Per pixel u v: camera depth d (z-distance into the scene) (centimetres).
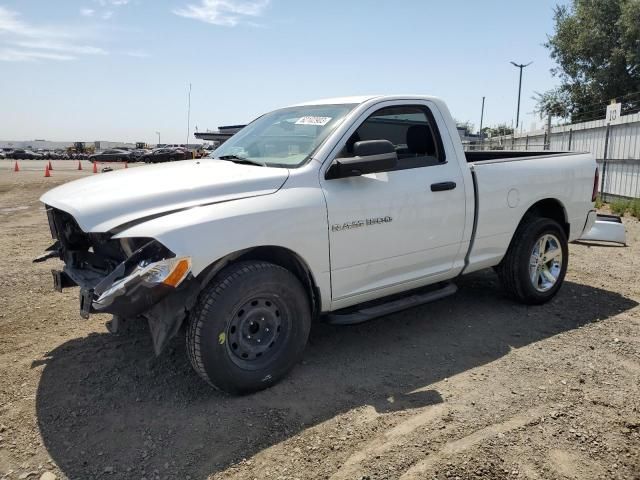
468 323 498
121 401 356
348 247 395
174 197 347
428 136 461
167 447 306
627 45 2966
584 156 588
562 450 300
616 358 419
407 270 443
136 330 476
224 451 302
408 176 434
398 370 402
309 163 390
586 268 696
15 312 522
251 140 464
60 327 484
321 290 389
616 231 705
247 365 358
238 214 342
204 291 343
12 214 1257
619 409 342
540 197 529
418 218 434
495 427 322
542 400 354
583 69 3334
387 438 313
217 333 339
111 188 368
